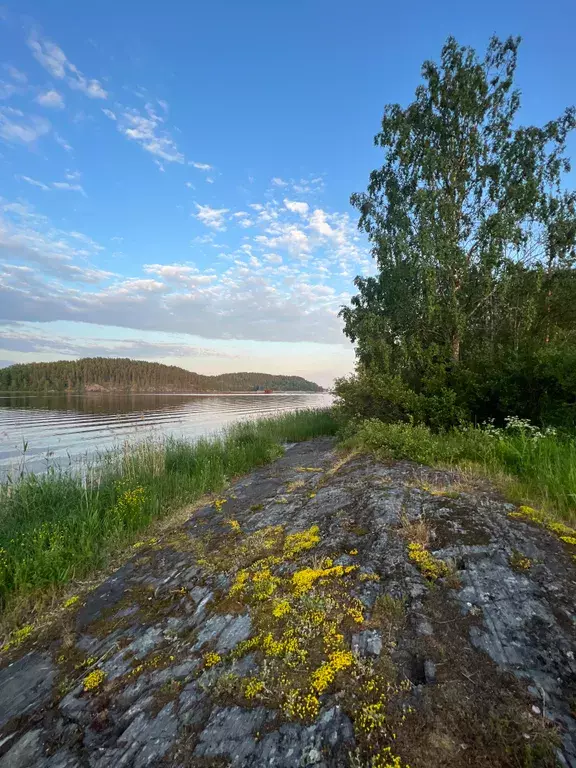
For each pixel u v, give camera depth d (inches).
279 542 142.3
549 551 109.3
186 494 256.5
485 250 405.4
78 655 101.3
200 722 70.5
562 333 400.8
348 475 212.8
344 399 460.4
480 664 73.7
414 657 76.9
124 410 1298.0
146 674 87.2
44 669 98.3
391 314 512.7
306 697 70.4
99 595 134.8
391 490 162.6
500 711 63.8
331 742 61.9
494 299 420.8
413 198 430.0
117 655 96.6
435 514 135.6
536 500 149.1
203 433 674.2
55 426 784.3
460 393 342.0
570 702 64.9
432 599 93.0
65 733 75.4
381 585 100.7
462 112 426.6
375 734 62.1
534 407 303.4
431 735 61.0
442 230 405.7
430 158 418.9
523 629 81.2
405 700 67.4
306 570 113.1
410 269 450.6
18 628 124.2
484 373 344.5
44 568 146.3
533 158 421.4
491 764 56.5
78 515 202.1
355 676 73.7
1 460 446.0
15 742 75.7
